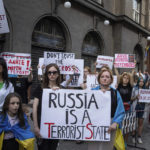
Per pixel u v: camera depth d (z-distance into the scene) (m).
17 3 8.38
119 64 7.46
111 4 14.88
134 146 5.05
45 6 9.73
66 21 10.95
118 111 2.87
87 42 13.17
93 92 2.87
